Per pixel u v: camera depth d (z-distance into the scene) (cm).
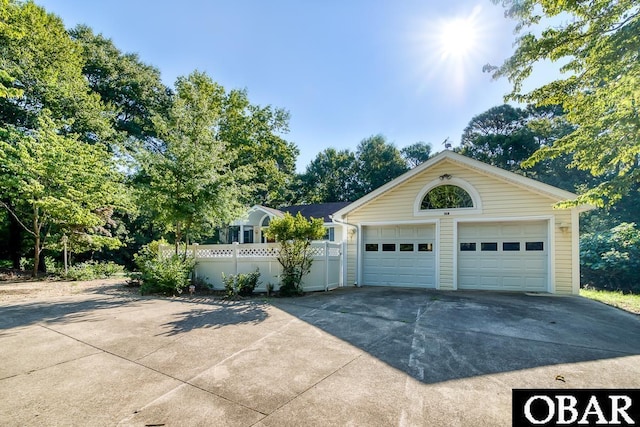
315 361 376
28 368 356
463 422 248
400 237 1076
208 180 932
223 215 976
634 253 1223
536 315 600
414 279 1048
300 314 621
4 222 1443
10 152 1152
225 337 471
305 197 3638
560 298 790
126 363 370
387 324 543
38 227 1262
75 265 1468
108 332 496
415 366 360
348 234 1131
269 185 2298
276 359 383
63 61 1623
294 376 334
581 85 642
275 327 527
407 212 1051
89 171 1255
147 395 292
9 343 444
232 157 1170
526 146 2648
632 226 1308
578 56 612
